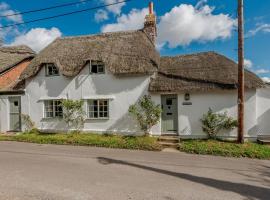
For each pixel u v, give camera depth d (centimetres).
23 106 1708
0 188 624
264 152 1055
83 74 1572
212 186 664
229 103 1324
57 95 1625
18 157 995
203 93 1365
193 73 1447
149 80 1452
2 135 1571
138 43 1622
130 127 1483
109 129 1522
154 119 1388
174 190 628
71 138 1371
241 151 1073
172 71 1505
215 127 1327
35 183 665
